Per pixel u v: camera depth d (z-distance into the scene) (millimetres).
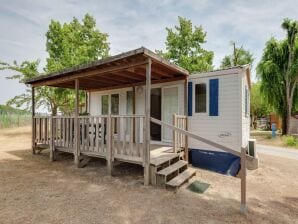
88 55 16562
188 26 18797
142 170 6152
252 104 28062
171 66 5777
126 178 5418
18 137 15344
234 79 6883
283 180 5980
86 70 6230
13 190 4406
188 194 4414
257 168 7434
